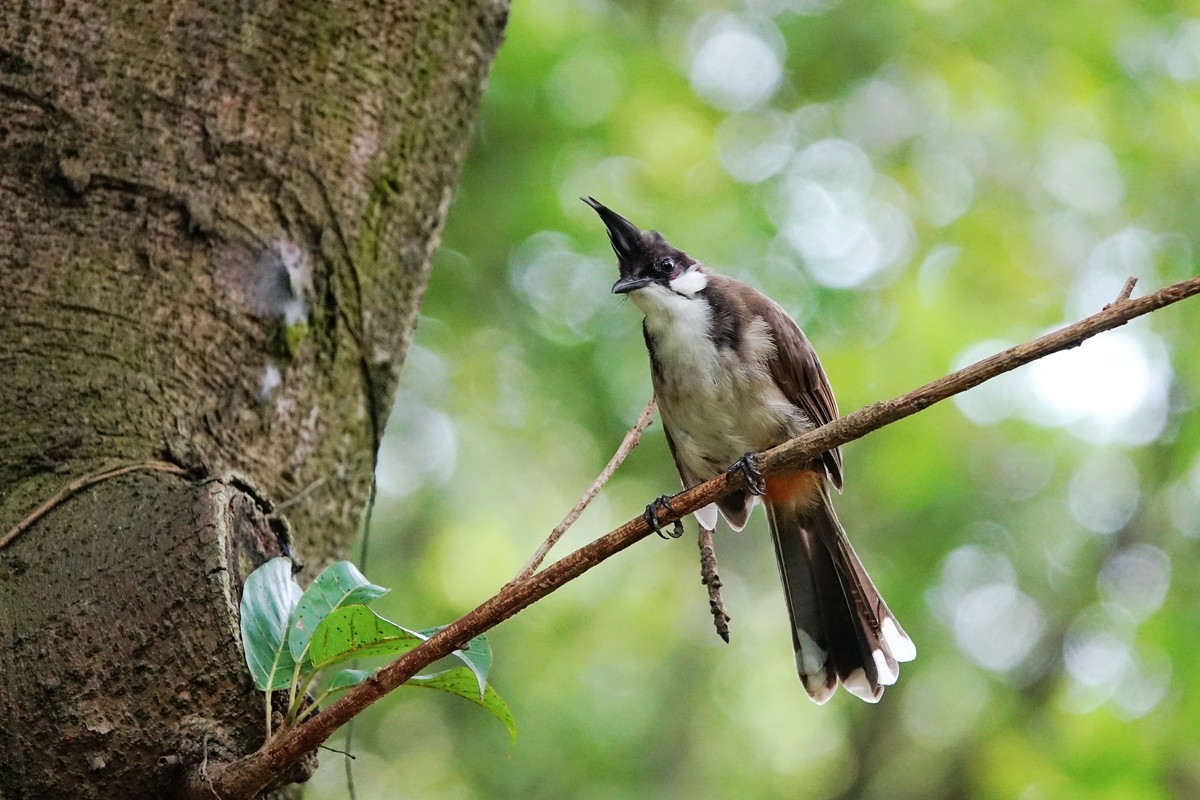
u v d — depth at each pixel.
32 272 4.63
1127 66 12.28
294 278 5.07
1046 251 13.35
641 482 13.21
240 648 4.04
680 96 12.12
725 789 13.85
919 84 12.71
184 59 4.96
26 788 3.91
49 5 4.81
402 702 14.06
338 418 5.27
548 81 11.39
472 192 11.77
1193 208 12.93
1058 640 13.31
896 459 12.63
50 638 4.01
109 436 4.50
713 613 4.51
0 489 4.36
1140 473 13.51
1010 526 13.05
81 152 4.75
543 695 13.29
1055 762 11.62
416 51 5.54
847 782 14.54
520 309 12.27
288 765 3.73
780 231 12.23
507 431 12.80
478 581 13.08
